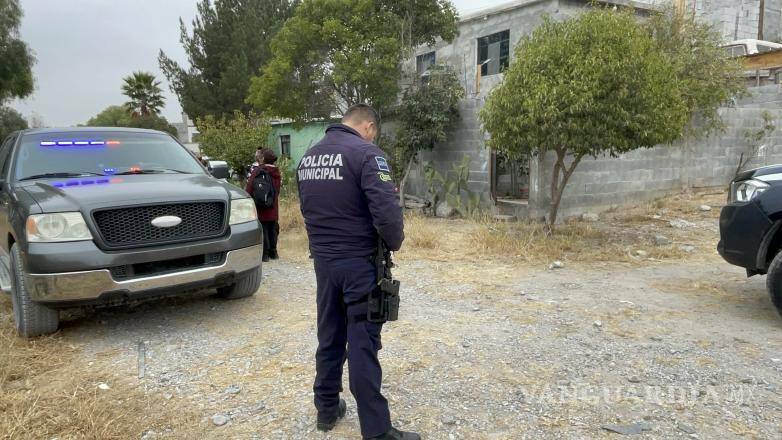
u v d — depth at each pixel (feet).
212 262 15.10
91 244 13.35
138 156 18.02
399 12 40.22
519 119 23.67
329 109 44.60
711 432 9.24
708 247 24.22
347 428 9.81
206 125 61.00
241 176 55.26
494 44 46.96
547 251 23.65
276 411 10.44
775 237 14.42
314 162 9.00
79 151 17.47
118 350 13.65
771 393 10.55
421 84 39.75
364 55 38.55
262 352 13.28
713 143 37.47
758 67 45.52
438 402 10.55
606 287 18.38
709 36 36.70
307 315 16.06
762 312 15.44
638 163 34.37
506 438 9.25
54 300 13.14
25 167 16.48
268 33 94.84
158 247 14.06
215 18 94.43
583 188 32.45
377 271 8.79
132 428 9.83
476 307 16.40
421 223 30.04
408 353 12.91
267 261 23.85
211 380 11.83
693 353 12.55
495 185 35.01
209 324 15.48
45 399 10.91
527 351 12.89
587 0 40.96
